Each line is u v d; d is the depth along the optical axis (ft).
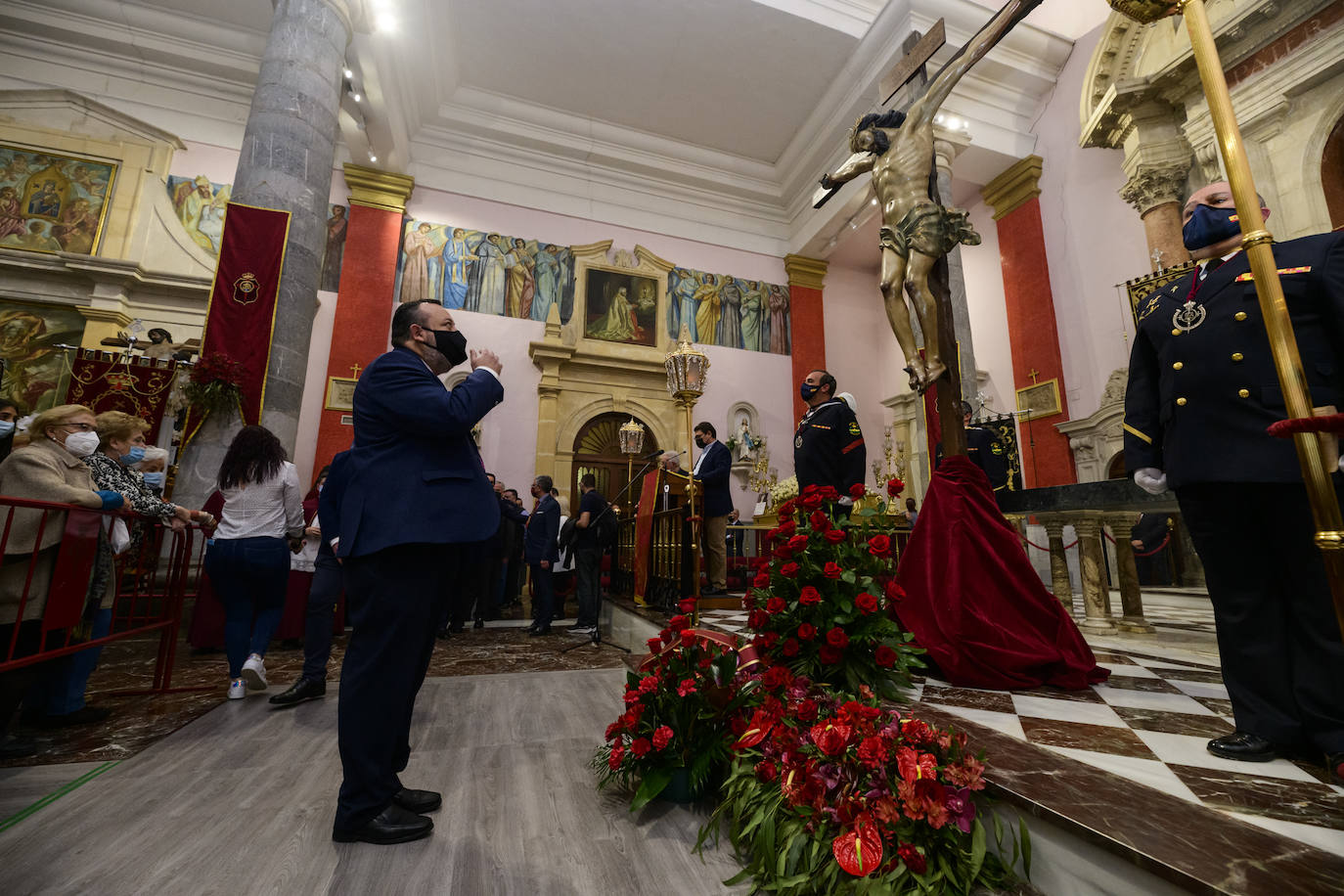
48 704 9.23
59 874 5.00
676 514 16.34
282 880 4.99
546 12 33.63
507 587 27.09
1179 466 5.77
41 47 32.45
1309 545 5.12
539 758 8.11
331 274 34.96
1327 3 20.57
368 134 34.45
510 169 40.93
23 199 30.35
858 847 4.54
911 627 8.44
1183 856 3.62
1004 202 36.94
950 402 8.93
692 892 4.96
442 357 6.91
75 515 8.10
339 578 11.50
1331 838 3.82
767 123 41.73
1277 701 5.28
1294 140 21.71
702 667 7.07
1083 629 13.70
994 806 4.93
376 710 5.68
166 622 11.61
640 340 41.32
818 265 46.78
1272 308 4.17
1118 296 30.60
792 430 43.86
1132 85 26.08
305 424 32.68
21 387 28.37
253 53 34.17
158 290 30.58
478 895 4.83
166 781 7.13
